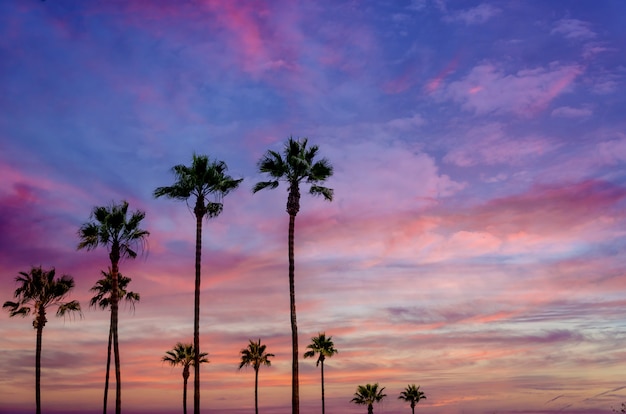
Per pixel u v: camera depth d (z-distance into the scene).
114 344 43.72
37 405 54.03
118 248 44.72
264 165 38.94
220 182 40.94
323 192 39.16
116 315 44.16
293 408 35.66
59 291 56.41
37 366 54.62
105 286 56.66
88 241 43.78
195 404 38.00
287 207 38.72
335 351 87.12
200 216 41.19
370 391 91.38
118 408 42.69
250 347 84.88
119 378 43.28
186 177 40.69
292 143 39.31
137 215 45.12
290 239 38.28
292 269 37.91
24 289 55.28
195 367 38.78
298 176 39.06
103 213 44.25
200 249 40.72
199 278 40.25
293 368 36.28
